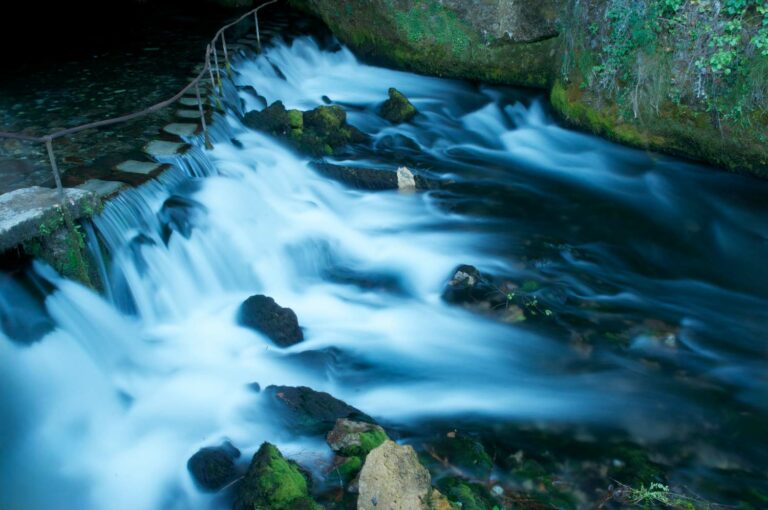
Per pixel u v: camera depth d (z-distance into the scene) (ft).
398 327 24.98
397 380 22.29
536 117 44.21
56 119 30.89
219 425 19.61
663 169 37.42
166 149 28.12
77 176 24.75
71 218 20.31
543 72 45.34
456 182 36.37
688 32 34.55
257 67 43.47
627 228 32.63
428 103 46.21
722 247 31.45
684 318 26.03
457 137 42.24
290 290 26.96
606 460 19.25
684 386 22.39
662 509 17.65
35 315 19.25
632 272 29.17
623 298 27.20
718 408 21.44
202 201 26.73
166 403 20.45
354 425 18.57
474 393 21.81
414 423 20.34
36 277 19.61
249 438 19.11
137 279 22.95
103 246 21.88
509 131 43.09
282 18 53.26
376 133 41.42
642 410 21.29
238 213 28.17
